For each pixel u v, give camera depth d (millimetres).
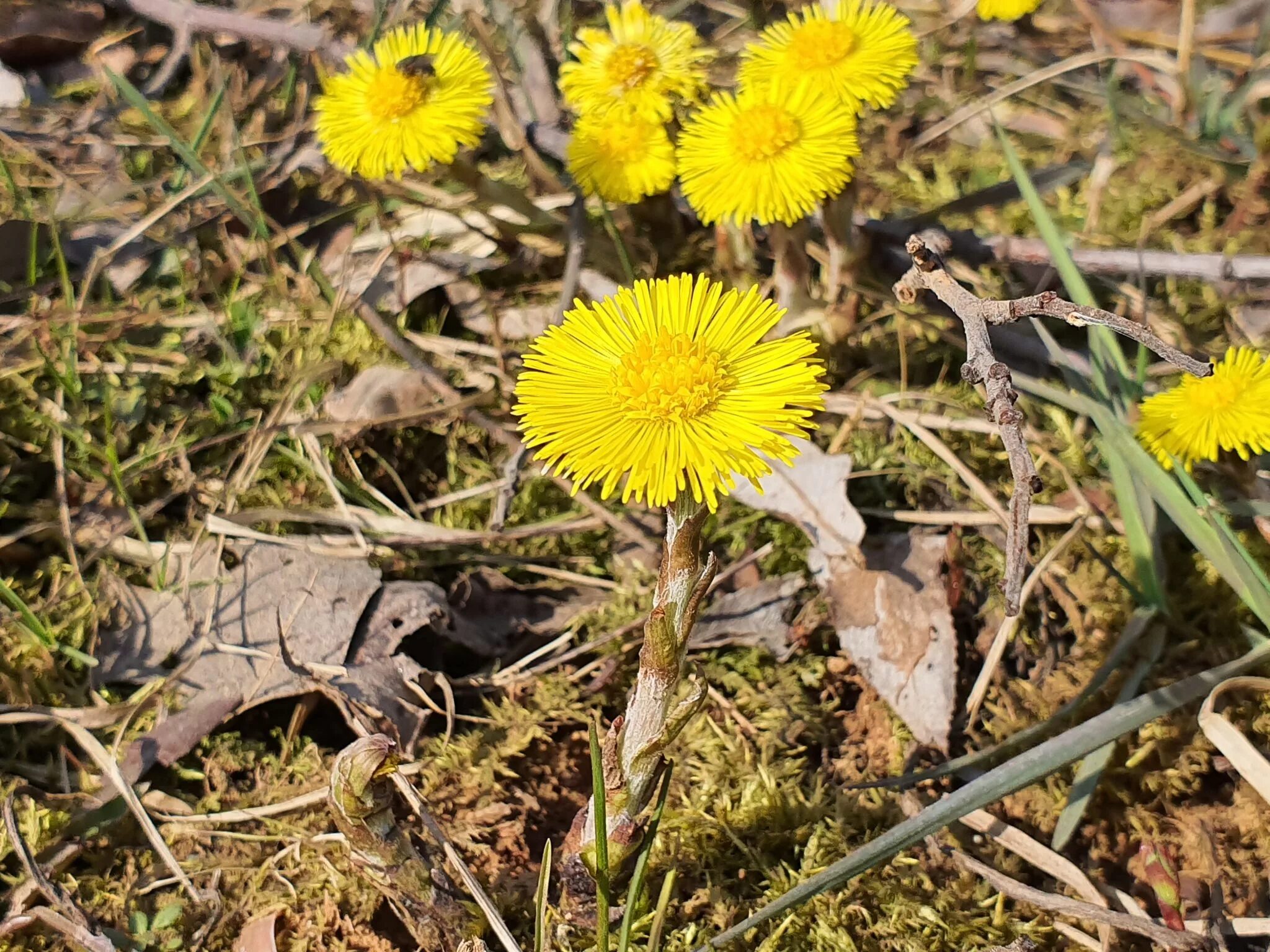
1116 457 169
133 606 177
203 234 231
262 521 190
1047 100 260
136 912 144
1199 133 234
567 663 179
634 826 120
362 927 143
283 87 259
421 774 161
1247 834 151
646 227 221
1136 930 136
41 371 203
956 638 172
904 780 150
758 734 166
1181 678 167
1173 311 214
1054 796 157
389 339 208
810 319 205
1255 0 268
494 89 226
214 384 208
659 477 100
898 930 142
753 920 127
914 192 241
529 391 110
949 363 211
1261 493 172
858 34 175
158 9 262
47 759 160
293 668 169
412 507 196
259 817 155
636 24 191
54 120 248
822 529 181
